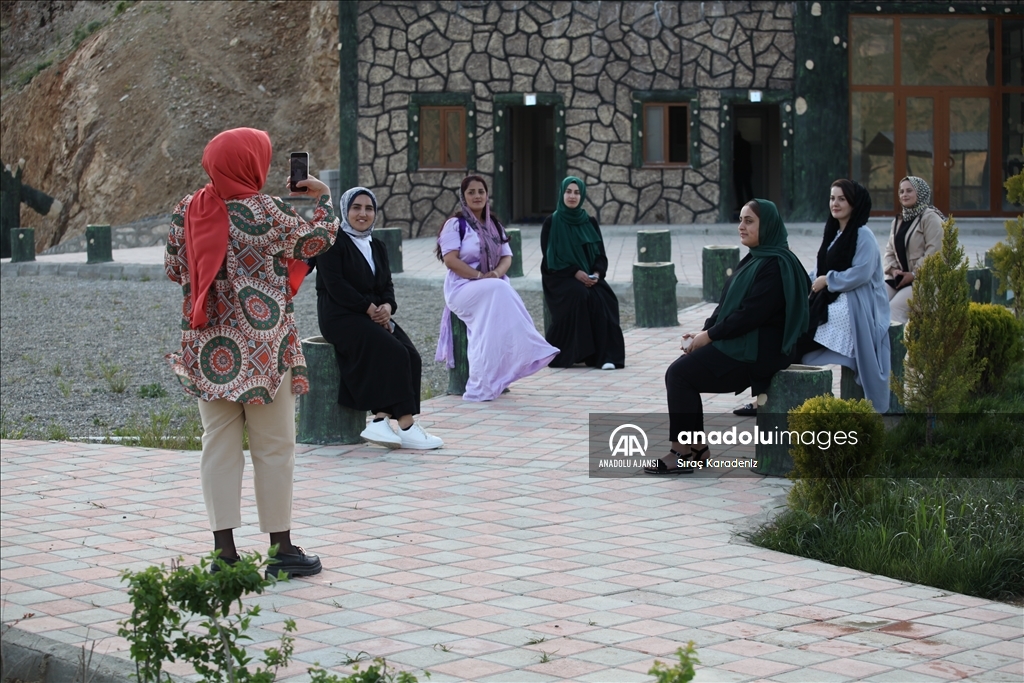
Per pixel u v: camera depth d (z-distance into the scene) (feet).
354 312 26.20
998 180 81.41
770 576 18.01
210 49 111.34
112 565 18.72
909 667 14.34
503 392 32.96
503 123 80.28
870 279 26.04
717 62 79.51
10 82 123.85
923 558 18.26
